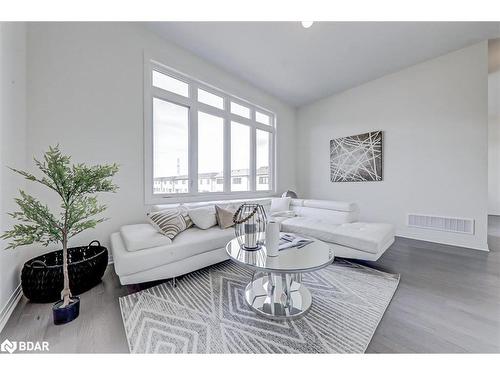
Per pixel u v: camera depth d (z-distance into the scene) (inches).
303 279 81.7
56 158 55.8
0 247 56.6
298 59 131.5
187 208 105.3
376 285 77.1
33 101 79.7
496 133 212.2
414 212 139.0
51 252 79.3
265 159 190.7
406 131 141.7
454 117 124.0
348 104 173.3
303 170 208.1
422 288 74.8
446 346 48.9
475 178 118.2
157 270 72.7
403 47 119.1
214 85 139.0
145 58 107.7
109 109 97.5
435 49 120.9
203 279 82.4
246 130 172.2
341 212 120.4
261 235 86.6
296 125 213.0
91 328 54.3
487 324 56.0
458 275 85.0
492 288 74.5
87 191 61.5
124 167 102.0
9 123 64.4
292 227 111.0
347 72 146.8
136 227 91.0
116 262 68.7
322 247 72.7
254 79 158.1
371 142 157.9
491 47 122.6
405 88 141.7
